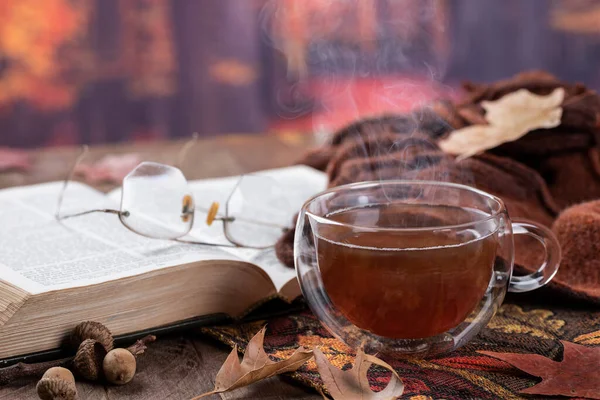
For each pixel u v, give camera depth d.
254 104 2.33
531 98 0.85
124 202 0.71
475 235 0.58
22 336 0.60
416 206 0.64
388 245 0.57
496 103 0.86
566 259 0.71
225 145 1.27
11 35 2.11
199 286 0.65
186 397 0.57
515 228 0.63
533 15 2.29
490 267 0.60
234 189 0.74
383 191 0.65
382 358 0.61
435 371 0.60
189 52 2.24
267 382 0.59
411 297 0.57
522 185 0.79
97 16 2.16
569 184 0.81
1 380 0.58
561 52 2.30
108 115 2.24
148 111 2.26
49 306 0.60
